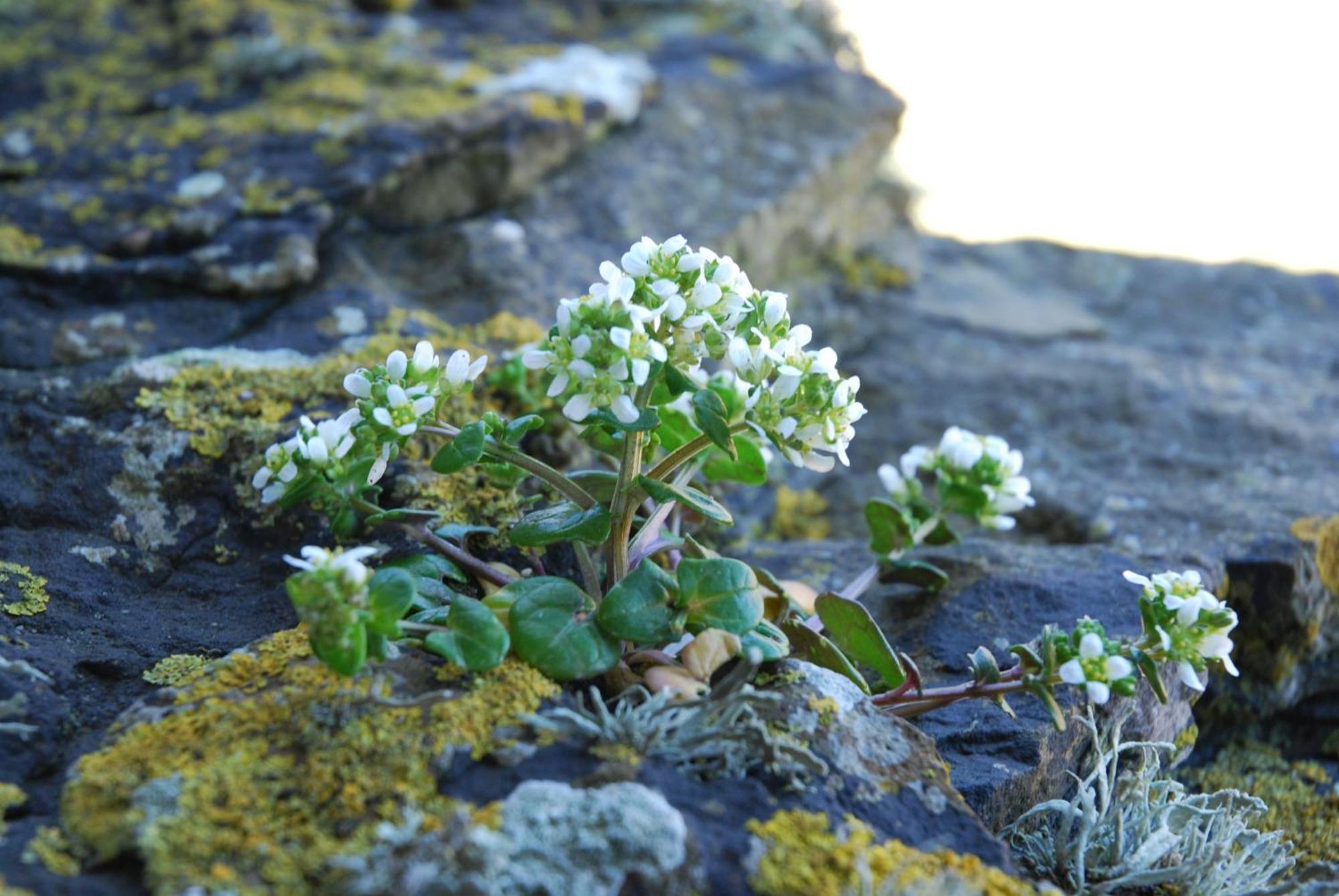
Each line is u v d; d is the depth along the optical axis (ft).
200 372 1.17
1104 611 1.11
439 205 1.42
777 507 1.36
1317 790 1.14
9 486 1.09
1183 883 0.96
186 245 1.31
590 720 0.89
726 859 0.85
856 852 0.86
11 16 1.81
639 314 0.89
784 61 1.89
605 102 1.58
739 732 0.89
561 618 0.92
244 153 1.42
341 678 0.90
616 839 0.83
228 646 1.01
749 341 0.94
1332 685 1.20
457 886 0.82
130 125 1.49
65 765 0.91
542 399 1.18
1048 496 1.31
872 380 1.53
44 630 1.00
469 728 0.88
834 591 1.17
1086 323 1.70
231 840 0.83
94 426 1.13
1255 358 1.61
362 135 1.42
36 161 1.43
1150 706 1.06
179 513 1.10
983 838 0.89
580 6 2.03
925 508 1.13
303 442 0.93
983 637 1.10
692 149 1.63
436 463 0.92
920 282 1.78
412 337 1.25
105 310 1.26
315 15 1.77
